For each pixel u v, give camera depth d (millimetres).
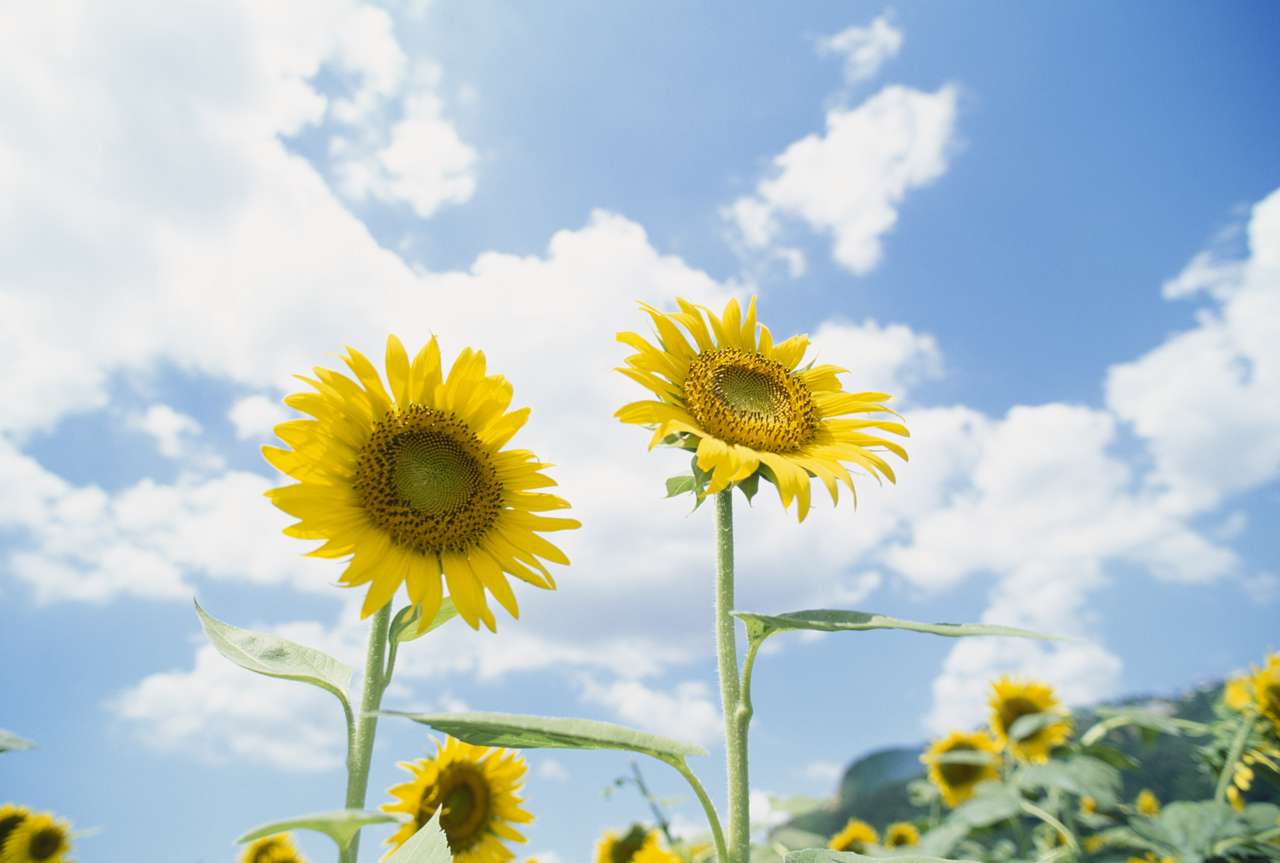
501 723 460
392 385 634
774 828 1239
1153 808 1277
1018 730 1313
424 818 772
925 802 1753
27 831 911
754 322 832
